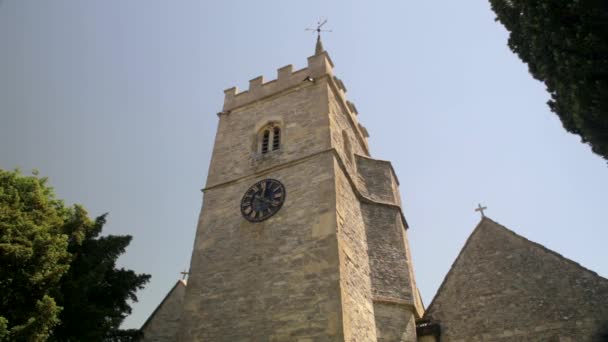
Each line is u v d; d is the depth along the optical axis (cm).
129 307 1625
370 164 2123
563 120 945
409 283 1691
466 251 1620
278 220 1622
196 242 1742
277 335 1339
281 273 1473
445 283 1577
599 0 758
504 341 1370
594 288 1352
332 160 1695
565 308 1354
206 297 1557
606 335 1260
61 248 1355
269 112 2094
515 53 1030
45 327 1158
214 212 1812
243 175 1883
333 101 2047
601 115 766
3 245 1201
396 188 2197
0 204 1312
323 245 1459
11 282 1195
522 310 1404
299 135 1888
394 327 1509
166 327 1914
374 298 1574
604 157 834
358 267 1574
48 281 1270
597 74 758
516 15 1000
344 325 1261
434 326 1484
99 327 1391
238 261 1595
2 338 1069
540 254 1491
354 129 2297
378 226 1847
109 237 1620
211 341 1438
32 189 1469
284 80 2194
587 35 760
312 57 2208
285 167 1784
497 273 1514
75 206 1584
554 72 880
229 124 2183
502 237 1591
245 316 1438
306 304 1355
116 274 1634
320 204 1577
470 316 1462
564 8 801
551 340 1316
